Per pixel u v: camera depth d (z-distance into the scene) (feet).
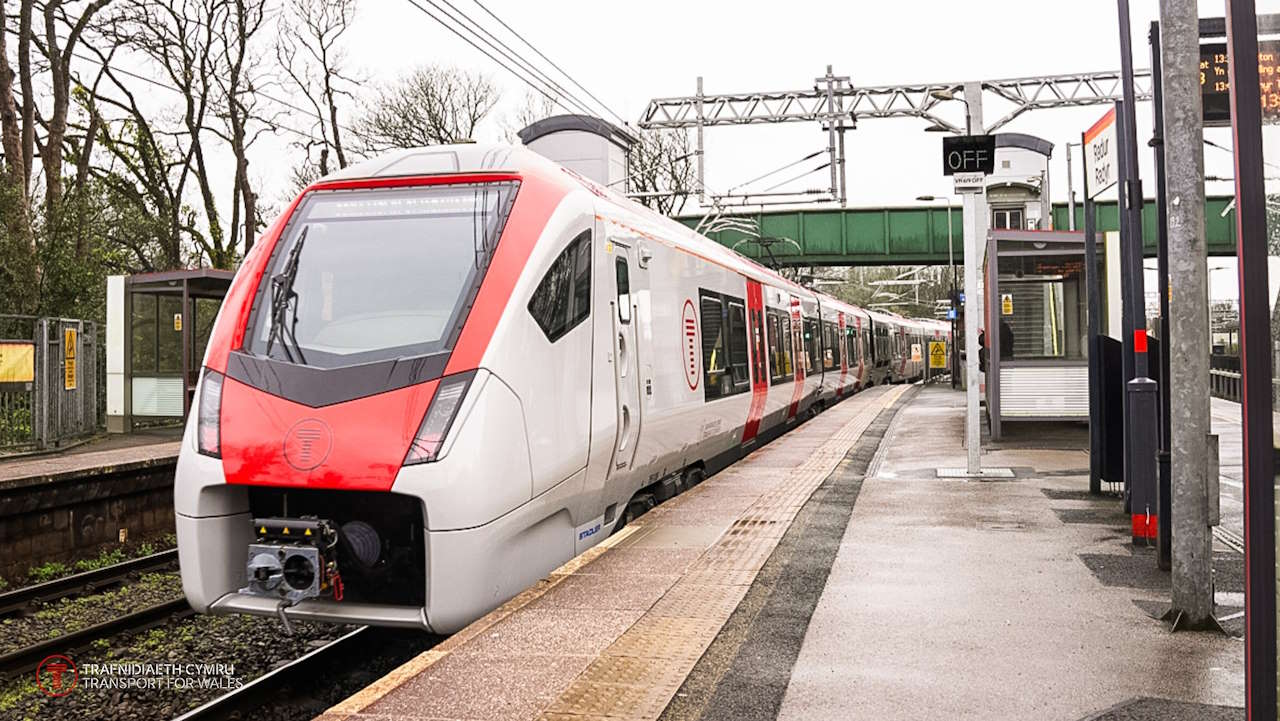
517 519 21.18
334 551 20.97
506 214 23.54
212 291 72.33
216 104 98.43
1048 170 88.89
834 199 94.99
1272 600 10.66
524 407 21.63
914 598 21.08
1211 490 18.88
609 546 25.77
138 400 71.36
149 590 34.01
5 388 56.34
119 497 42.01
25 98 80.53
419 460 19.76
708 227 90.89
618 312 27.81
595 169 86.94
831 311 81.97
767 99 95.91
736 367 43.29
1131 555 25.11
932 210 115.03
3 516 35.86
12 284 73.77
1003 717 14.62
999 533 27.78
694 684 15.90
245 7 96.27
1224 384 99.71
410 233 23.65
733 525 28.68
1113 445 32.27
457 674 16.14
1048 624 19.26
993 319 53.01
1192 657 17.25
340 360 21.44
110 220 98.43
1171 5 18.66
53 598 32.27
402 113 121.90
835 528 28.40
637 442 29.12
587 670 16.33
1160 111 23.22
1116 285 52.65
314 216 24.59
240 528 21.56
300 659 22.97
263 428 20.72
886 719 14.55
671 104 97.45
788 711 14.83
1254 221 10.41
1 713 21.91
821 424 62.34
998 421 53.11
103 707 22.34
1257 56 10.44
